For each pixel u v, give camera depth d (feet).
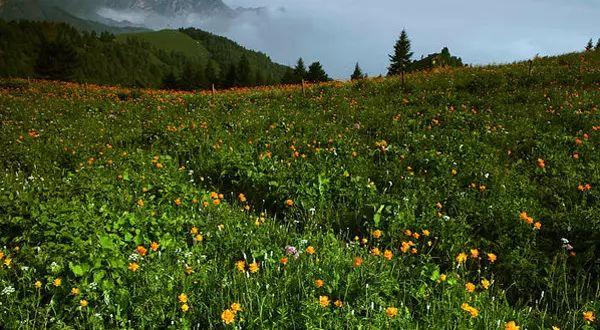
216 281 19.63
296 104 72.23
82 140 49.57
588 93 61.11
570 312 18.65
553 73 76.74
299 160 38.96
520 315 18.72
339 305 17.06
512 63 97.40
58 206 24.75
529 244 23.98
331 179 34.32
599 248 23.25
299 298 18.22
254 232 25.40
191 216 26.94
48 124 58.85
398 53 267.59
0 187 29.40
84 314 17.26
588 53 97.50
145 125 57.93
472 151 40.40
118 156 41.24
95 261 19.27
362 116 57.36
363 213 29.09
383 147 40.96
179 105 76.54
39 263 19.47
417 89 75.20
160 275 19.19
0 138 48.44
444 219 26.53
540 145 40.40
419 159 38.24
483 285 19.74
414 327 16.90
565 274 20.70
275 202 32.07
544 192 31.17
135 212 26.17
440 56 155.94
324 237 25.16
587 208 27.84
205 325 17.35
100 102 82.28
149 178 33.60
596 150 38.68
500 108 57.41
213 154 41.22
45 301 18.11
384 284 19.17
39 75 334.03
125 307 17.69
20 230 23.07
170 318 17.21
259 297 18.21
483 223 26.63
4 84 110.63
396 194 31.55
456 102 62.54
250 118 59.21
